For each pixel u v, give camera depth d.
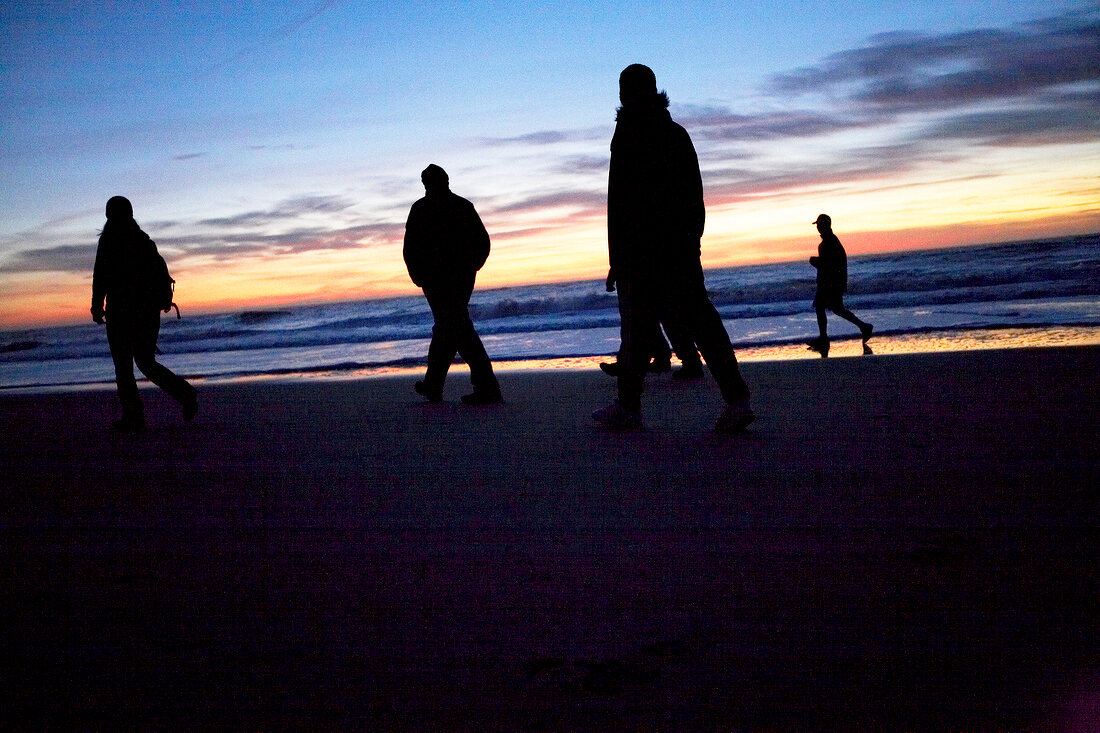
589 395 7.12
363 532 3.18
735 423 4.71
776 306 17.64
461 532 3.10
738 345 11.24
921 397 5.68
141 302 6.49
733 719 1.64
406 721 1.71
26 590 2.65
